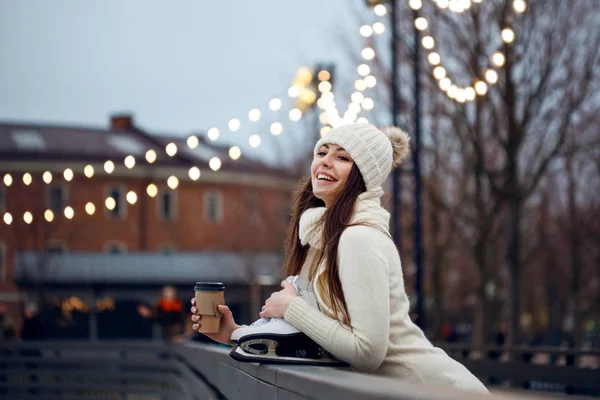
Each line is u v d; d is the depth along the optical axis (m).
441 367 3.20
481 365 11.87
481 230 22.56
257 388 3.50
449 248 27.75
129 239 56.94
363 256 3.13
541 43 17.62
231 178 59.22
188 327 27.59
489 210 22.94
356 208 3.31
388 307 3.13
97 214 55.75
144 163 57.53
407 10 16.27
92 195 55.62
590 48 18.03
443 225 28.12
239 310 43.91
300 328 3.25
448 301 50.78
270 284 37.56
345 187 3.34
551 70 17.84
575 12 17.75
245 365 3.92
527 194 19.52
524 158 22.02
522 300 58.06
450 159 22.30
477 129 18.45
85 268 44.25
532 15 16.78
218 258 47.59
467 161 19.94
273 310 3.32
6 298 51.78
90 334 43.56
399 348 3.21
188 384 9.97
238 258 47.94
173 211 58.62
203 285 3.53
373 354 3.10
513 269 19.91
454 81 16.67
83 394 14.19
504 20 15.45
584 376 9.67
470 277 44.66
